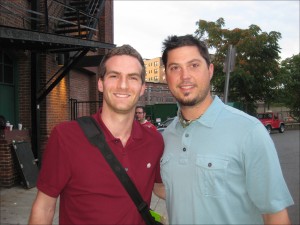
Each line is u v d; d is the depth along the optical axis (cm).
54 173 210
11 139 821
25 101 917
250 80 2631
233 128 211
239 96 2747
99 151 212
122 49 230
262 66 2697
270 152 202
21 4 886
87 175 208
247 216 212
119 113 224
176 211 225
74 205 212
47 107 968
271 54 2727
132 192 214
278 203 197
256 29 2728
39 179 216
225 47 2673
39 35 675
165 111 2612
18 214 611
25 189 790
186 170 220
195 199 215
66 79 1105
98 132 215
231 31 2739
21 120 918
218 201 208
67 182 212
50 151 213
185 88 228
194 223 215
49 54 972
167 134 243
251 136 205
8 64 884
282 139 2242
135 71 225
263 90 2770
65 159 209
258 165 202
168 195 236
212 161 210
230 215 208
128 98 223
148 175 229
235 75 2581
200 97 227
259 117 2880
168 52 236
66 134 213
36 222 212
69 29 1041
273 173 199
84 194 209
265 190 199
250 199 211
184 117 237
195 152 219
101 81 238
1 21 786
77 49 864
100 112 232
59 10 1069
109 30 1439
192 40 231
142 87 233
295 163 1218
